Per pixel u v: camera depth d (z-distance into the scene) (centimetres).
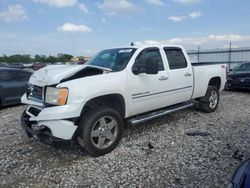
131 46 583
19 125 695
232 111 805
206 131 601
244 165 260
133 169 419
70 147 517
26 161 463
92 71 504
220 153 471
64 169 428
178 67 640
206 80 729
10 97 966
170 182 377
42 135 456
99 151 465
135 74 530
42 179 399
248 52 2464
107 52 606
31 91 507
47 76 466
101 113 459
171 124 657
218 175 392
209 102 757
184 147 505
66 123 433
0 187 381
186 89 655
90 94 449
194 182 375
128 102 519
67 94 435
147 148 503
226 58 2594
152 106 576
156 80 568
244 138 549
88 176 402
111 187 370
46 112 437
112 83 485
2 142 566
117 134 488
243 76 1264
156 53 593
